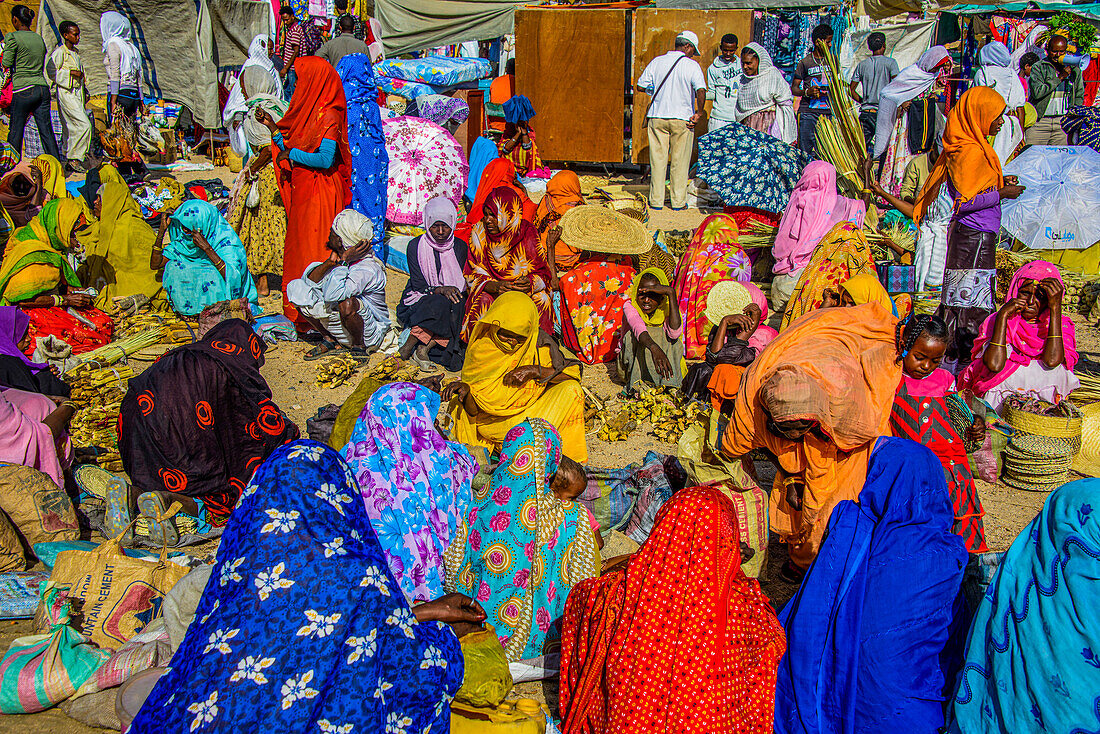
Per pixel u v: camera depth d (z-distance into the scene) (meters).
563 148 14.24
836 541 3.38
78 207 7.71
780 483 4.36
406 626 3.00
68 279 7.06
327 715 2.72
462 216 9.73
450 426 5.78
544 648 3.81
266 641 2.71
